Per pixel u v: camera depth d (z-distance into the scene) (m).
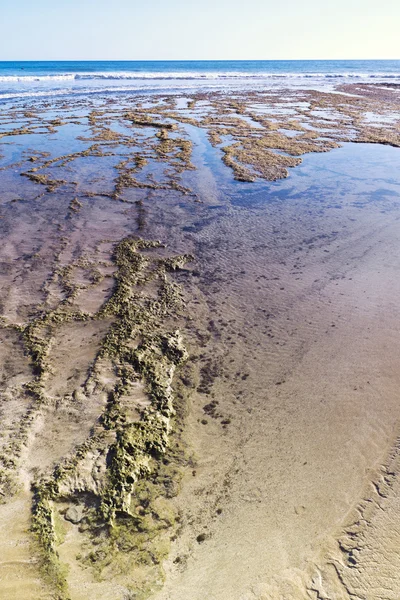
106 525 3.24
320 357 5.14
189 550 3.13
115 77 49.28
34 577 2.87
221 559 3.08
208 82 42.56
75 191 10.60
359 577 2.98
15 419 4.09
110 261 7.22
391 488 3.60
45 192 10.49
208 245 7.97
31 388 4.48
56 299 6.06
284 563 3.06
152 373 4.74
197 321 5.75
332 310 6.02
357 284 6.67
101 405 4.28
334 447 4.00
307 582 2.96
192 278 6.83
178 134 16.75
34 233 8.20
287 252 7.72
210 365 4.99
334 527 3.31
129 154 13.95
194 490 3.56
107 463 3.67
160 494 3.51
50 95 28.61
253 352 5.21
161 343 5.25
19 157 13.38
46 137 15.97
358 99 27.75
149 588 2.88
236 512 3.41
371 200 10.34
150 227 8.65
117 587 2.87
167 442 3.97
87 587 2.85
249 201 10.24
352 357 5.14
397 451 3.95
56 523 3.22
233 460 3.84
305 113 21.89
